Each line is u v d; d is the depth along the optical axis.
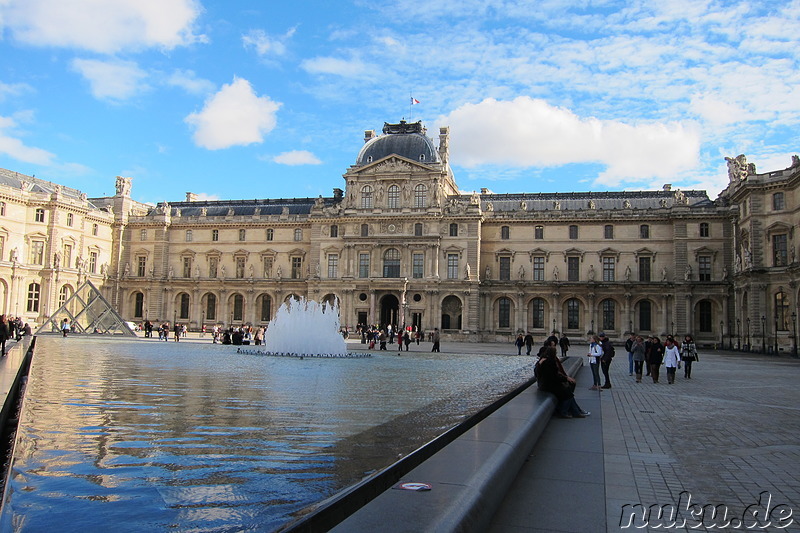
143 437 20.08
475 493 11.48
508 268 128.25
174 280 141.62
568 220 125.69
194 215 149.00
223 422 23.31
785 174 93.44
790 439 23.20
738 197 104.62
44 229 128.62
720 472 17.91
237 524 11.80
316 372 46.66
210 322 140.75
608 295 122.50
